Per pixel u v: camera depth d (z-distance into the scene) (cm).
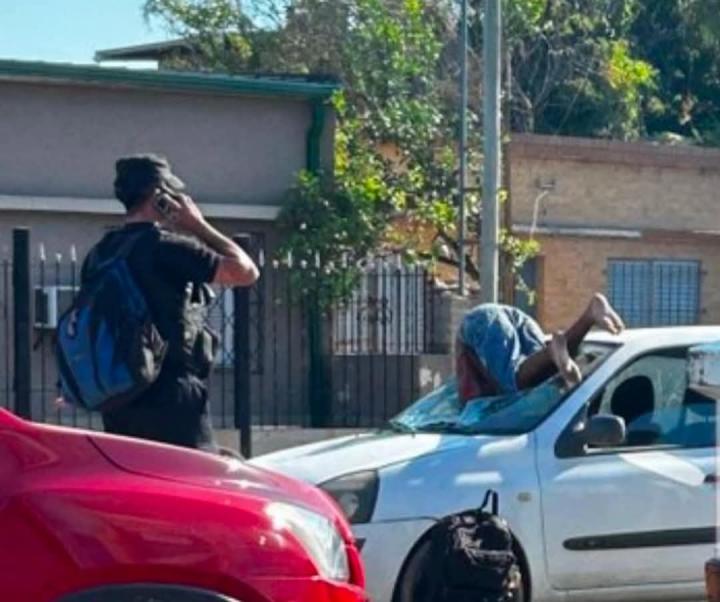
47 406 1606
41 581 509
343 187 1778
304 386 1759
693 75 3725
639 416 888
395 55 2205
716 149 2577
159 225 698
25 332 1286
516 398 896
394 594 812
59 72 1650
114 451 548
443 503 824
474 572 788
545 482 848
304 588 538
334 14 2289
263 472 589
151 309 676
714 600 575
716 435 882
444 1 2542
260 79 1761
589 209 2444
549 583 848
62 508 516
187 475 553
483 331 924
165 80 1703
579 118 3256
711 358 604
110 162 1714
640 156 2478
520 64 3097
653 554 867
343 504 815
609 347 912
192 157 1752
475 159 2228
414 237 2028
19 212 1669
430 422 928
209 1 2470
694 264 2536
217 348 736
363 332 1748
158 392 683
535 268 2417
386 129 2148
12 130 1667
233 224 1767
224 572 526
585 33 3212
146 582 520
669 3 3678
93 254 697
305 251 1739
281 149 1792
